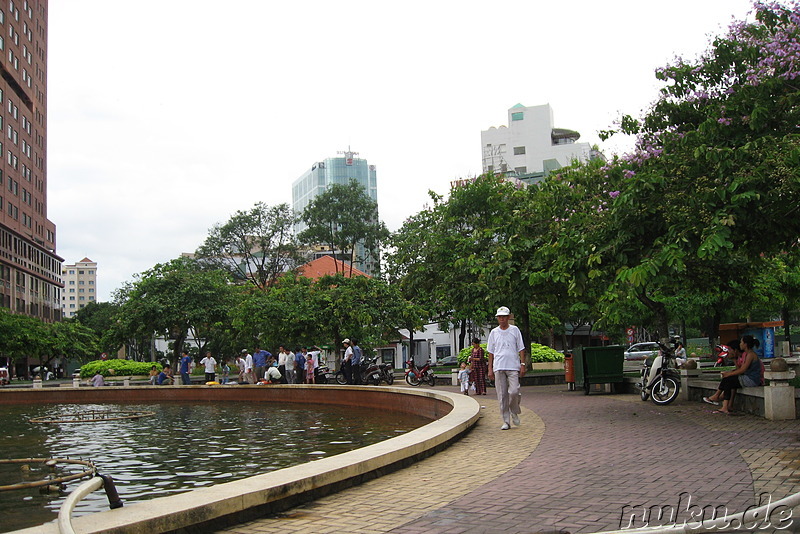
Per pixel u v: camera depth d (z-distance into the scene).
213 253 57.62
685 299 35.34
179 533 4.91
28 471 9.98
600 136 13.57
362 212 59.03
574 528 4.77
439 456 8.48
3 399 27.44
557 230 14.77
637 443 8.77
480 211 31.89
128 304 40.62
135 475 9.27
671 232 10.66
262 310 32.09
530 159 87.00
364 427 14.70
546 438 9.60
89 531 4.41
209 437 13.73
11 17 79.56
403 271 38.94
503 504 5.62
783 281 29.58
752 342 11.82
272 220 57.62
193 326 41.66
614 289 11.68
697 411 12.40
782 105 10.80
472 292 25.33
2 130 76.00
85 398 27.14
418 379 26.53
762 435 8.93
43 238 89.62
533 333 45.59
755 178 9.62
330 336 34.03
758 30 12.21
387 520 5.26
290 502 5.87
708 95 12.30
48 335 57.50
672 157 11.32
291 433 13.94
